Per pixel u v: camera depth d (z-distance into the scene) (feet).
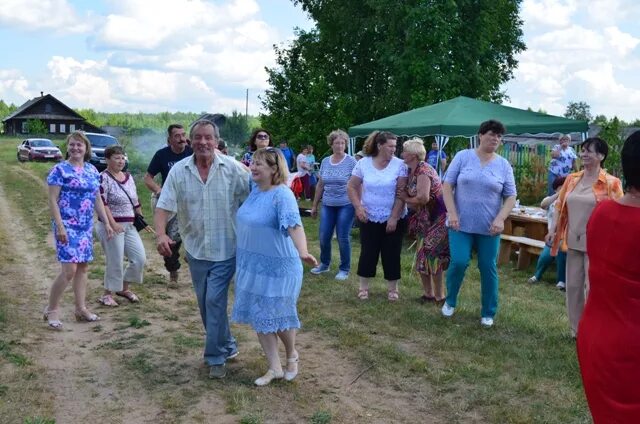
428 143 73.87
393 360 17.01
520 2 94.73
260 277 14.66
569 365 16.61
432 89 78.23
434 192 22.11
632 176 8.89
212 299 15.30
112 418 13.61
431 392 15.06
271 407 14.12
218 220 15.21
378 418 13.73
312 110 80.33
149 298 23.34
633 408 8.61
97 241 35.63
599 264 9.07
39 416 13.47
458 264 20.16
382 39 91.66
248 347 18.07
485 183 19.16
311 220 46.16
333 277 27.02
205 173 15.23
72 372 16.05
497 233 19.22
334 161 26.68
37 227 40.93
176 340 18.48
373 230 22.94
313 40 98.63
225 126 130.11
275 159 14.46
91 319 20.30
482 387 15.20
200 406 14.19
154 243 35.65
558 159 50.29
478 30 84.07
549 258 28.19
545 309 22.97
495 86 90.74
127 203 22.22
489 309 20.06
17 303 22.12
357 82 95.86
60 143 178.19
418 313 21.39
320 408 14.15
